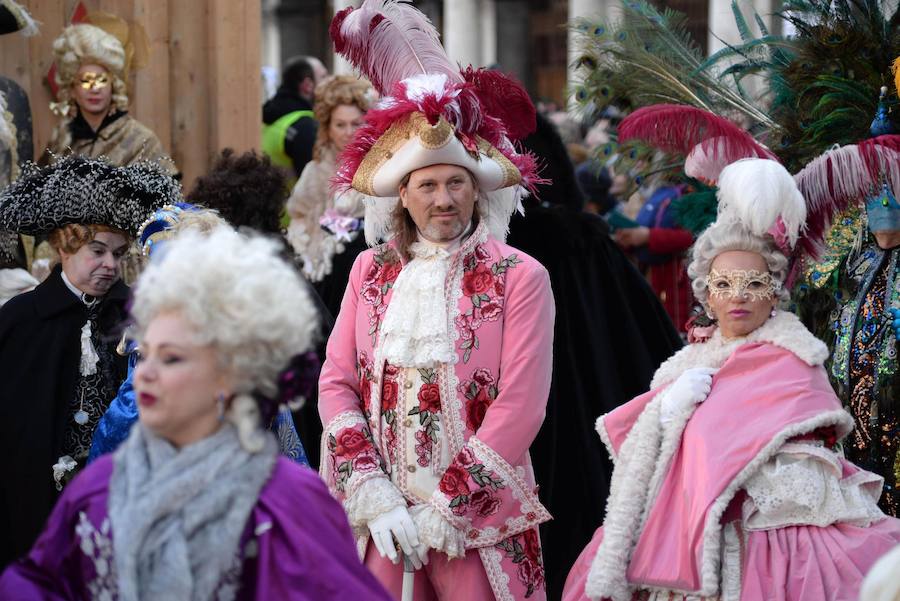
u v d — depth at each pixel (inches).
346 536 141.5
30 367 234.4
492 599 214.5
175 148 421.1
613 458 223.0
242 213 283.9
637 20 306.3
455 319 217.0
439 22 1865.2
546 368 215.6
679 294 456.1
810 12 270.4
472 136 222.7
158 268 136.6
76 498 138.8
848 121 254.4
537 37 1790.1
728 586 199.8
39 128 388.5
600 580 209.2
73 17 382.0
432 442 214.4
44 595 137.9
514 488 211.9
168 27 415.5
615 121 316.2
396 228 227.0
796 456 202.2
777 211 210.2
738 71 285.4
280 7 1931.6
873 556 197.3
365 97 351.6
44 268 324.2
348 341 228.2
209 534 132.3
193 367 134.2
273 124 469.7
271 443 138.8
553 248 315.3
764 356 211.6
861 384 242.4
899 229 233.8
